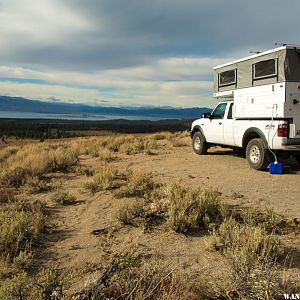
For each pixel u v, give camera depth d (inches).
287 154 427.8
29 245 221.6
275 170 414.6
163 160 550.0
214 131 536.4
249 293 157.6
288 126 396.8
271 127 409.1
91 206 312.3
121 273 170.6
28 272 193.8
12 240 222.1
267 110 417.7
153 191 329.1
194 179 402.3
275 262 188.7
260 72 429.1
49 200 336.5
